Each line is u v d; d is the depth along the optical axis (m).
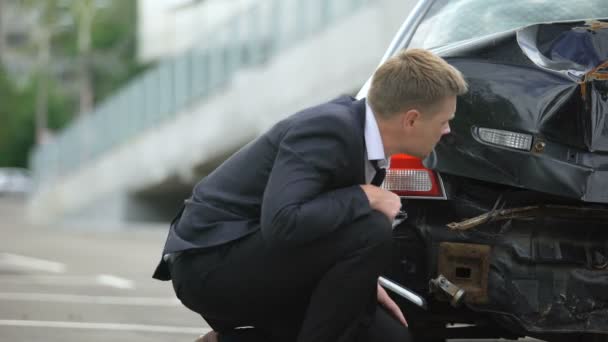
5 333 10.24
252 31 34.19
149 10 58.81
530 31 6.29
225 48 36.03
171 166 40.50
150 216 45.50
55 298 13.95
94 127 47.22
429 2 7.42
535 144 6.01
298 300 5.72
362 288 5.55
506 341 9.41
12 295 14.34
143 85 42.56
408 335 5.81
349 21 28.53
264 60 33.50
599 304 6.22
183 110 39.06
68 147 49.88
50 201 51.44
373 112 5.61
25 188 103.06
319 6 30.14
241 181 5.69
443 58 6.32
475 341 9.45
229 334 6.11
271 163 5.63
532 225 6.18
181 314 12.14
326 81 29.75
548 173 5.99
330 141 5.46
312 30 30.48
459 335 7.29
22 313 12.05
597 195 5.97
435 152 6.18
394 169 6.28
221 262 5.66
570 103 5.98
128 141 43.81
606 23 6.29
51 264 21.05
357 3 28.06
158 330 10.66
